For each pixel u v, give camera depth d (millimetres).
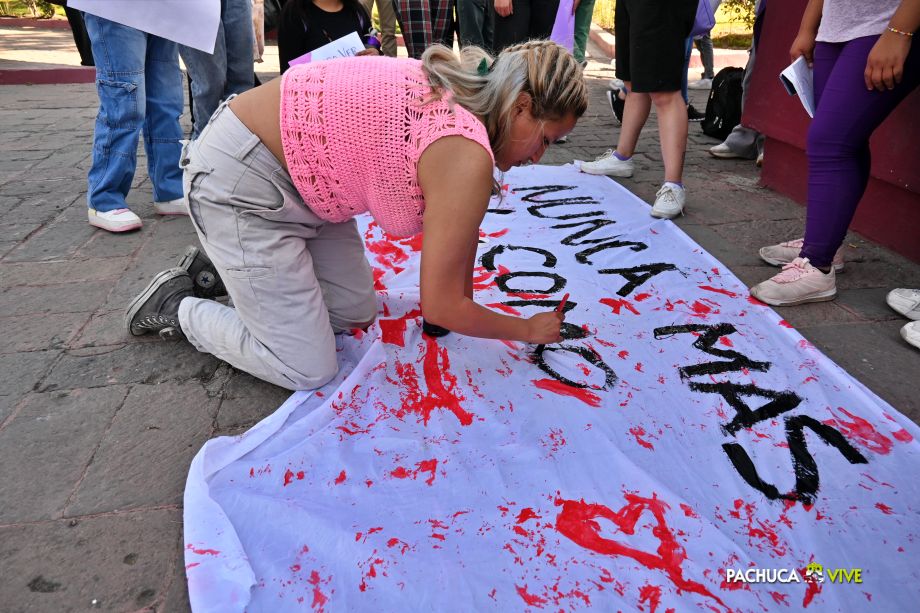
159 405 1859
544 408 1823
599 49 8719
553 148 4500
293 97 1521
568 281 2561
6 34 10055
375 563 1346
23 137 4668
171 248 2863
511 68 1390
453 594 1290
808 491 1566
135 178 3793
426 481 1571
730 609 1277
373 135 1450
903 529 1466
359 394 1857
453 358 2025
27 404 1855
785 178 3516
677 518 1470
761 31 3432
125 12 2529
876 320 2322
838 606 1292
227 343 1887
